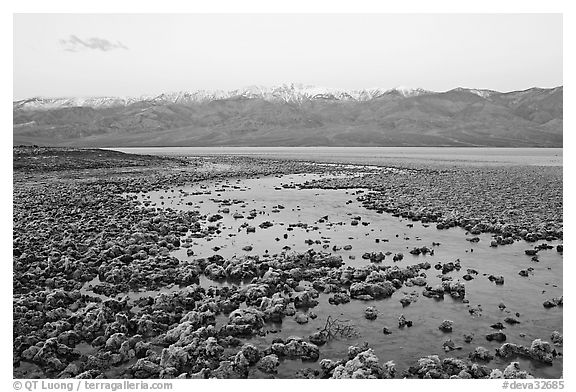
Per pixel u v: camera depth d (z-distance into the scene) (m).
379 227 27.08
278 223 28.05
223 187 46.59
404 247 22.45
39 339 12.47
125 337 12.59
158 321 13.64
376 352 12.24
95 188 40.59
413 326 13.75
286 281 17.05
